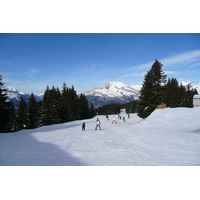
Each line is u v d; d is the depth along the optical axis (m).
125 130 21.12
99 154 9.52
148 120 28.33
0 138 17.53
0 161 8.32
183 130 18.75
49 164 7.77
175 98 64.88
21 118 46.28
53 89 56.81
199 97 44.44
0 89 28.50
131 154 9.35
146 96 35.53
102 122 38.94
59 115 50.75
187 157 8.52
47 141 14.75
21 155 9.59
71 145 12.59
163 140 13.48
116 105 152.75
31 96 54.97
